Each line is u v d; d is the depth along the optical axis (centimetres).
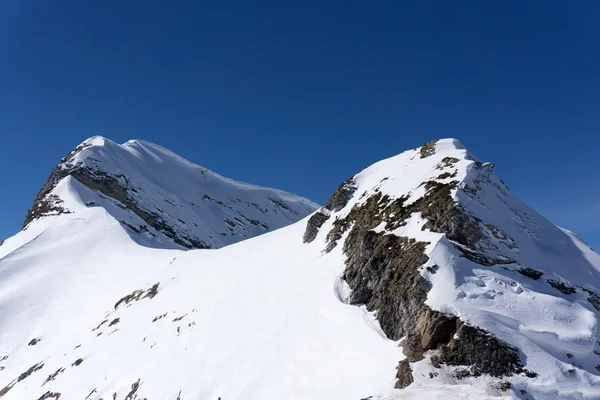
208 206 17100
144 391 2330
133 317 3653
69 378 3088
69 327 4544
